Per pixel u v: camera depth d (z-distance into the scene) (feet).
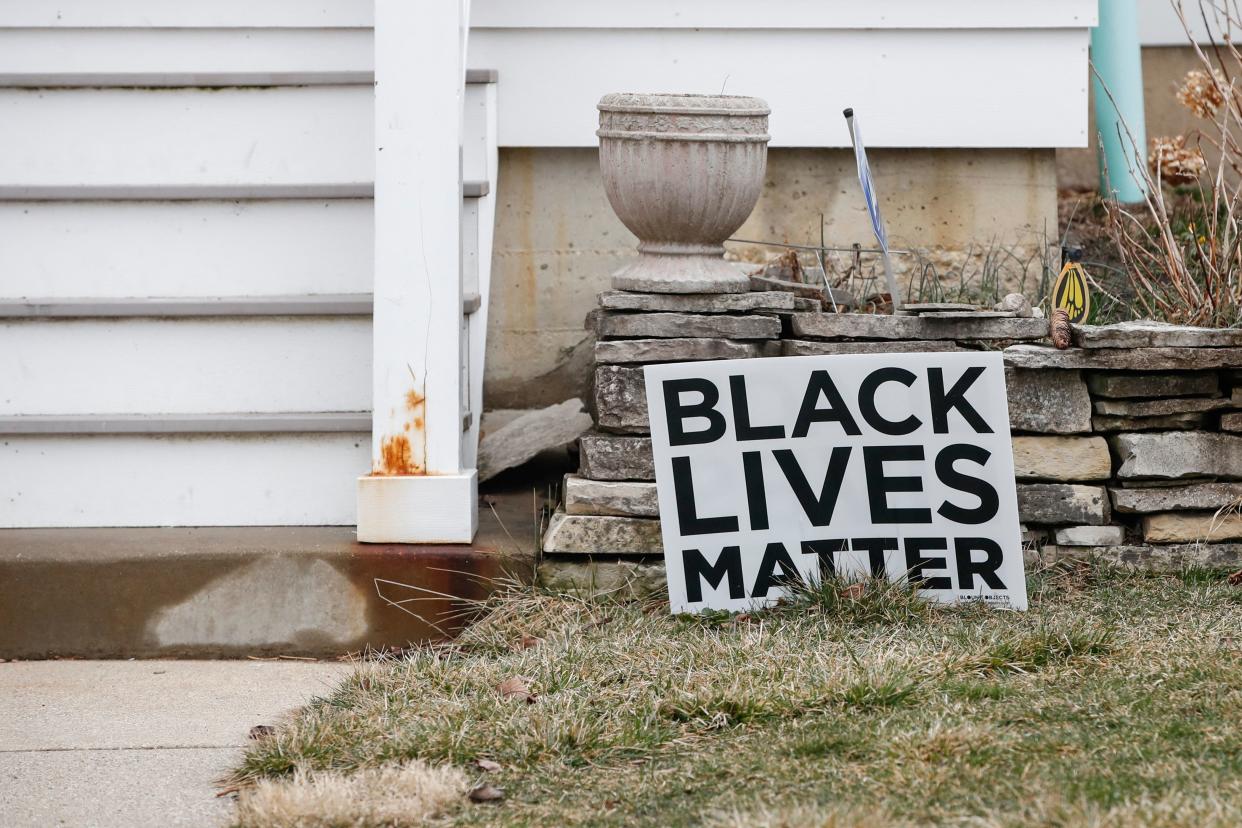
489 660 12.45
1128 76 22.13
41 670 12.94
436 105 13.25
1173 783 8.91
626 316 13.69
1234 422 13.84
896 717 10.33
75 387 14.39
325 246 14.99
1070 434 13.88
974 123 18.76
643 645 12.15
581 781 9.70
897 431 13.14
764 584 13.07
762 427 13.14
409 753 10.23
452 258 13.35
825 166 19.04
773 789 9.25
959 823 8.45
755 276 17.22
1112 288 18.62
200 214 14.93
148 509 14.08
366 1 18.22
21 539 13.61
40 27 18.33
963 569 13.07
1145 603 12.94
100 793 10.12
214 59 18.45
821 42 18.56
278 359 14.44
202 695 12.25
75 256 14.93
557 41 18.35
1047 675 11.18
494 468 16.19
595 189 18.83
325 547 13.38
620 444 13.62
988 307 15.93
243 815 9.34
